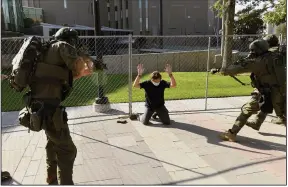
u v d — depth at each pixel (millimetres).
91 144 4785
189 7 33781
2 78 3822
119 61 12195
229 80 10414
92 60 3338
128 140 4941
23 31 22172
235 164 4051
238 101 7484
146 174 3832
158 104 5566
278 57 4324
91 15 32625
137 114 6168
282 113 4441
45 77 3078
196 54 13578
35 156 4395
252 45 4379
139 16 33875
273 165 4000
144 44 21172
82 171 3920
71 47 3062
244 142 4773
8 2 17016
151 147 4652
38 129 2982
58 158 3246
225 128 5465
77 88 9047
